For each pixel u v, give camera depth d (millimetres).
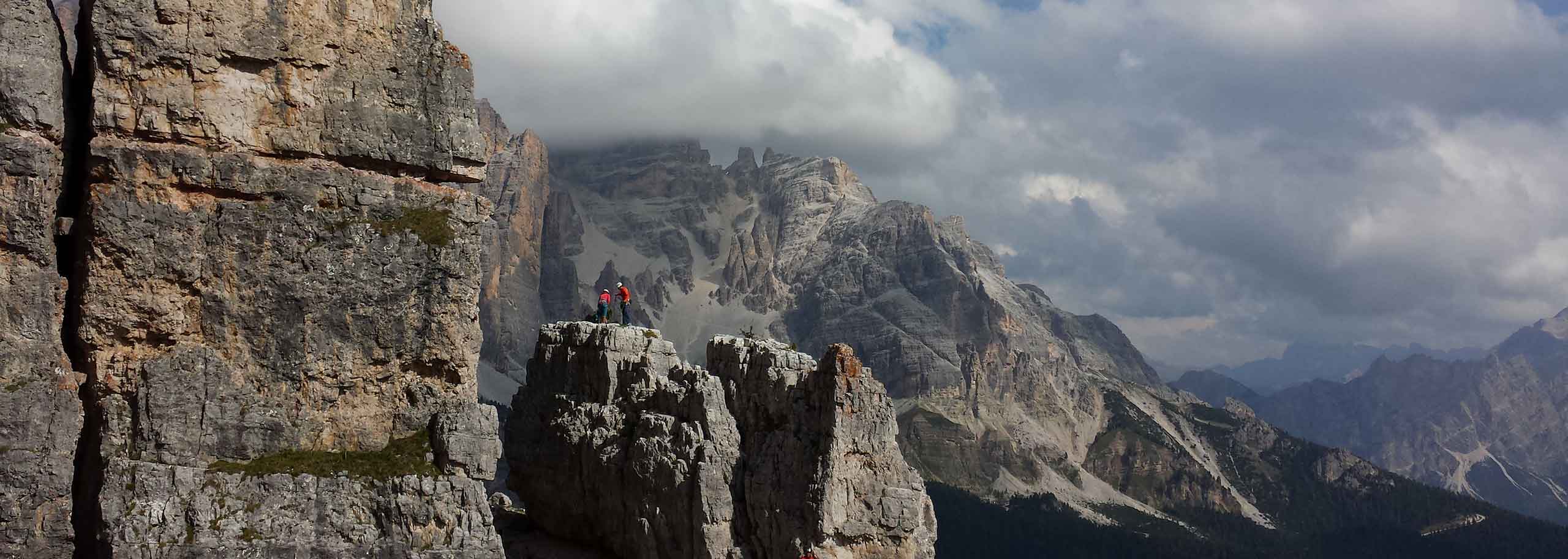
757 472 69500
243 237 53625
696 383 71500
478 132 58656
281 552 52031
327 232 54844
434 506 54812
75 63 55969
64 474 51062
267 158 54562
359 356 55406
